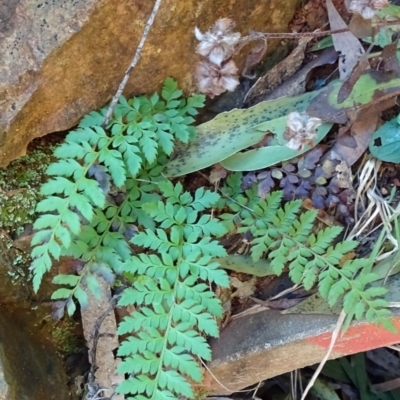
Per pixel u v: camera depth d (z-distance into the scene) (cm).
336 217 41
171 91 39
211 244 37
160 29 36
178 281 37
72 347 45
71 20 34
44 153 40
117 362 41
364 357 59
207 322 36
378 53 38
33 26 34
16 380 38
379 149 39
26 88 35
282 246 38
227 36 32
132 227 39
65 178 35
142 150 38
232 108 42
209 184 42
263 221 39
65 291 37
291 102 40
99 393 41
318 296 40
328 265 37
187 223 38
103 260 37
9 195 39
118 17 34
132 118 38
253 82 42
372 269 39
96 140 36
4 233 39
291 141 33
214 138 40
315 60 41
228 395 50
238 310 44
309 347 41
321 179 39
